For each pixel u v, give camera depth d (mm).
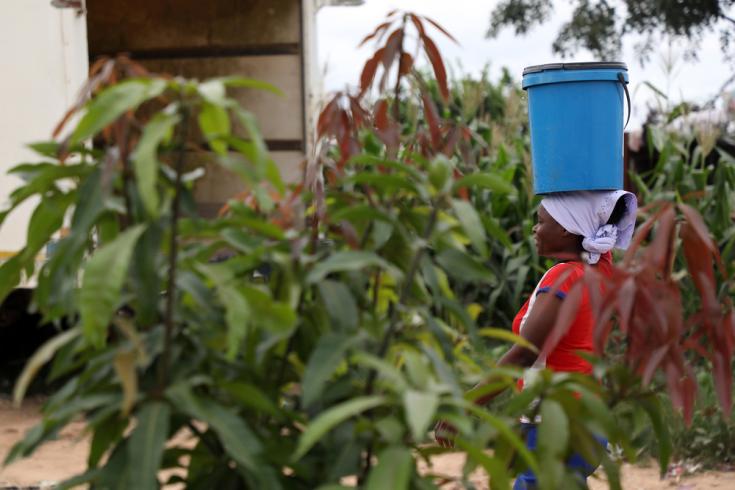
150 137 1586
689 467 5430
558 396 1903
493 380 2201
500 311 8438
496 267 8234
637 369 2055
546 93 3314
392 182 1946
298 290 1812
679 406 1998
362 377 2014
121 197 1840
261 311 1736
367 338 1850
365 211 1902
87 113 1594
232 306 1671
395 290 2090
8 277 1968
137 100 1594
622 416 2172
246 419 1912
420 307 1965
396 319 1948
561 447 1822
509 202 8359
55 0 6320
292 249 1890
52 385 7438
